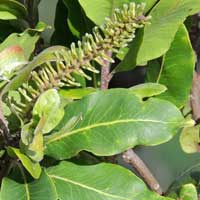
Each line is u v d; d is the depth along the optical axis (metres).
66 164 0.55
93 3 0.60
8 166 0.55
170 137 0.54
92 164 0.56
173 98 0.63
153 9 0.60
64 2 0.63
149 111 0.54
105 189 0.54
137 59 0.59
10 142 0.54
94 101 0.55
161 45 0.58
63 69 0.52
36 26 0.62
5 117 0.54
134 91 0.58
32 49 0.60
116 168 0.55
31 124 0.51
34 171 0.51
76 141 0.54
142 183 0.54
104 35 0.54
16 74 0.55
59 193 0.54
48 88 0.53
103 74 0.61
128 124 0.54
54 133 0.53
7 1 0.61
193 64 0.62
